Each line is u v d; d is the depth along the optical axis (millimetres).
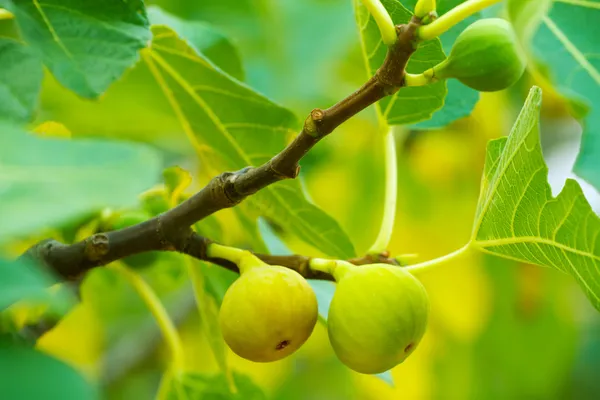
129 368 1295
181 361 1011
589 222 802
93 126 1249
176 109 992
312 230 972
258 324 827
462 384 1445
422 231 1381
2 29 806
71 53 819
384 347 824
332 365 1476
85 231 949
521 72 823
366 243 1404
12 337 698
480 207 882
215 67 952
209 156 1015
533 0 964
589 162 914
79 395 682
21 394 676
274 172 834
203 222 1020
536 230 839
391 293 825
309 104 1380
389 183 926
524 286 1407
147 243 861
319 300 973
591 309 1672
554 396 1527
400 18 894
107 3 832
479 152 1347
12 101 796
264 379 1398
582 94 946
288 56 1385
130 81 1153
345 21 1404
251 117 971
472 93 980
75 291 890
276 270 841
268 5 1379
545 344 1459
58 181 663
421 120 932
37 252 861
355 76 1409
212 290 985
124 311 1364
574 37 956
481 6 793
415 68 902
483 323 1405
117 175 668
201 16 1362
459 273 1380
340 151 1388
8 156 667
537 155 812
